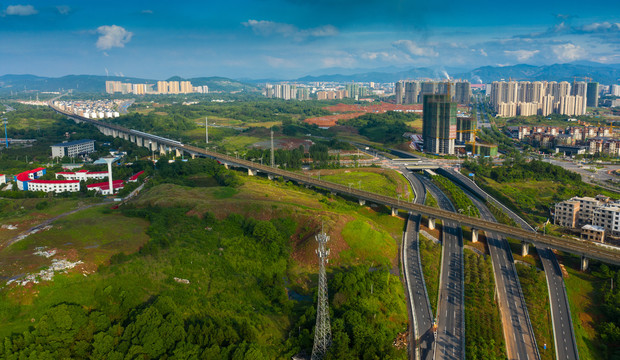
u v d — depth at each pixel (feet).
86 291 592.60
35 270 607.78
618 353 594.24
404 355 556.92
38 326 505.25
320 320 532.32
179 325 539.70
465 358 561.84
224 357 512.63
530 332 625.00
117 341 516.73
